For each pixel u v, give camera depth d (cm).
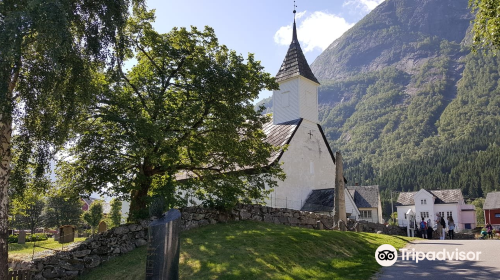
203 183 2069
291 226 2123
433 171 15112
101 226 4059
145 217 1744
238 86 1970
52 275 1449
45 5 1234
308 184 3488
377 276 1142
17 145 1535
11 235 3588
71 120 1509
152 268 957
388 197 13675
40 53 1355
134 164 2025
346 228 2286
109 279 1388
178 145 1881
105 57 1541
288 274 1197
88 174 1927
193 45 2025
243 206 2077
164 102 1947
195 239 1606
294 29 4091
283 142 3400
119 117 1686
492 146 15875
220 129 1908
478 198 12444
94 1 1516
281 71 3909
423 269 1203
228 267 1251
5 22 1218
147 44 2031
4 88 1252
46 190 1953
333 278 1152
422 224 3169
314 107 3841
